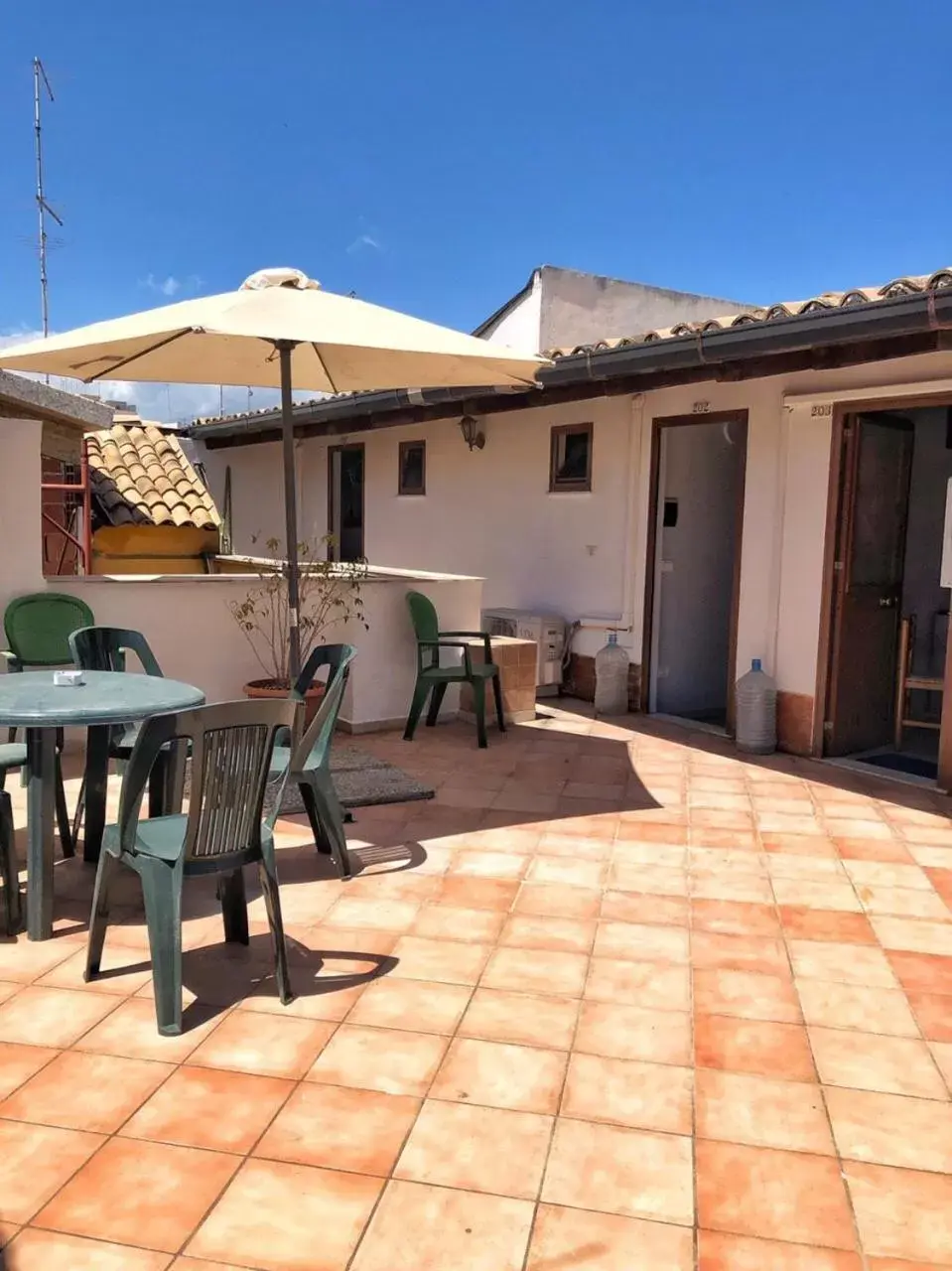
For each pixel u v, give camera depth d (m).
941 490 7.76
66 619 5.74
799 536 6.58
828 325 5.06
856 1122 2.62
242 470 13.53
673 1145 2.51
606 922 3.88
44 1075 2.75
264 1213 2.23
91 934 3.31
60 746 5.50
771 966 3.53
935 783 6.02
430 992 3.29
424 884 4.25
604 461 8.20
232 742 3.04
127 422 11.49
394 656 7.15
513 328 10.84
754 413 6.87
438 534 10.13
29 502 5.79
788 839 4.94
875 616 6.81
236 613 6.42
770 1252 2.15
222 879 3.61
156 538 9.71
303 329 4.30
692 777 6.07
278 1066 2.82
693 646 8.45
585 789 5.76
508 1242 2.16
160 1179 2.34
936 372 5.73
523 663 7.55
